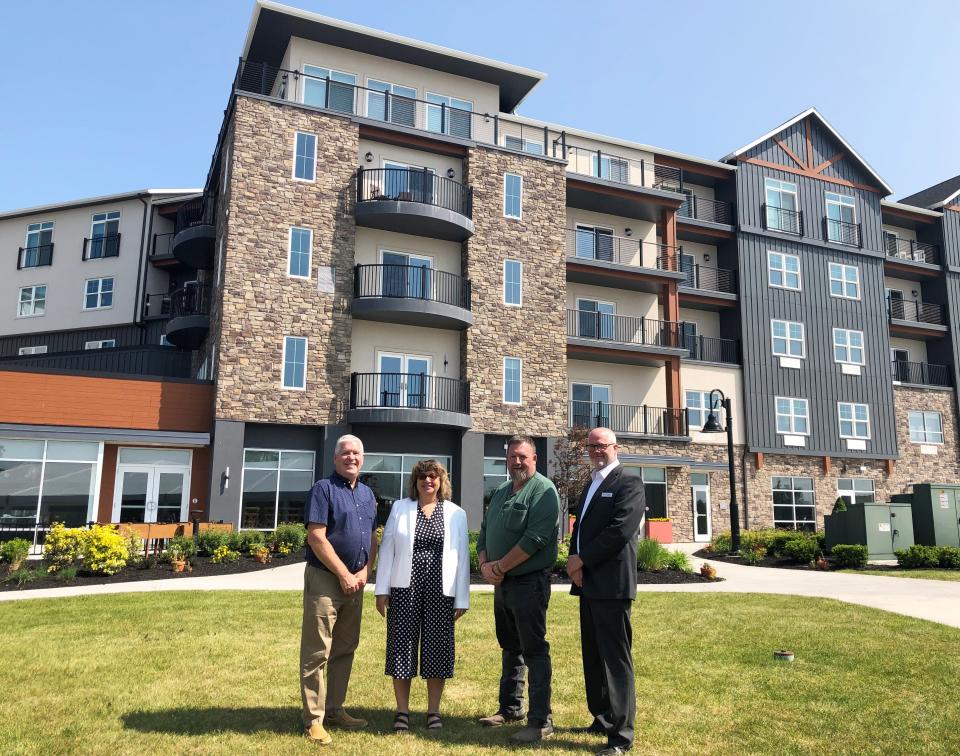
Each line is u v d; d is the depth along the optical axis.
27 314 29.28
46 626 8.19
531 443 5.37
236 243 19.98
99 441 18.55
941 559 16.28
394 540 5.18
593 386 26.56
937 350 33.62
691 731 4.89
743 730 4.91
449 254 23.62
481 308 22.91
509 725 5.07
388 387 21.92
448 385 22.62
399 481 21.50
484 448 22.77
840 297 30.70
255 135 20.66
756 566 17.36
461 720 5.17
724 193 30.09
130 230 28.56
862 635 7.99
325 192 21.28
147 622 8.45
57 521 18.06
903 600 10.81
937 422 32.09
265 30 22.31
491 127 25.12
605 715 4.94
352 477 5.29
